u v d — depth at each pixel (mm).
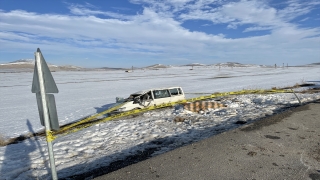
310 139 5531
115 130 9375
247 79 41906
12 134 10281
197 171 4008
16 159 6742
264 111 10953
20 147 8039
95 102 18984
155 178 3814
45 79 3600
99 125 10430
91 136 8648
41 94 3578
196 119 10516
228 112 11523
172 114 12148
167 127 9406
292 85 28281
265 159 4441
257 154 4672
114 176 3936
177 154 4750
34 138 9305
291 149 4926
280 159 4438
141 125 9977
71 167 5875
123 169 4180
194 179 3754
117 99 14148
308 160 4383
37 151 7355
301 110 8555
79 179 5145
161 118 11273
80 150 7172
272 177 3773
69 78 54562
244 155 4625
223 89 25469
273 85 29125
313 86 25812
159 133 8562
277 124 6770
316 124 6762
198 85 31516
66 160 6387
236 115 10734
